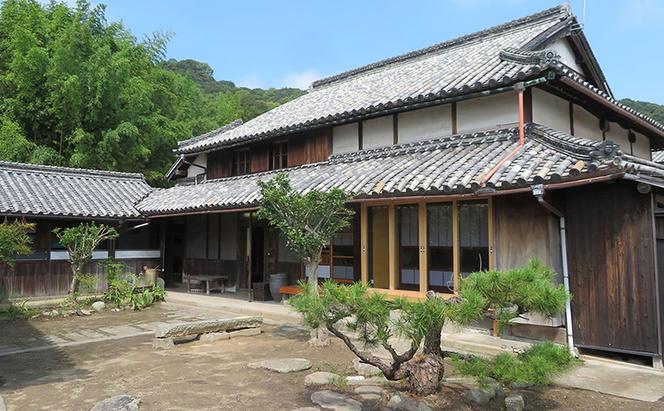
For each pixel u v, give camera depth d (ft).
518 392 19.26
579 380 20.83
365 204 34.73
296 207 26.73
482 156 29.60
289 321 36.70
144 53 76.43
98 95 60.70
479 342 26.78
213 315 40.14
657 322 22.24
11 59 62.69
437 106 36.17
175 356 25.77
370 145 40.40
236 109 111.04
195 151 56.13
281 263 48.29
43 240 46.44
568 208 25.17
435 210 31.91
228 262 54.54
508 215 27.17
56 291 46.80
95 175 57.31
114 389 19.93
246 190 43.39
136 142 68.49
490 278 15.67
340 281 39.14
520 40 43.52
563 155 25.09
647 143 50.93
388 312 15.98
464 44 51.01
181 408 17.35
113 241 51.67
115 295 45.14
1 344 29.58
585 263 24.44
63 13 66.54
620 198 23.57
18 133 60.54
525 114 31.27
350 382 20.30
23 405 18.11
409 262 33.37
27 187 48.39
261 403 17.76
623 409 17.53
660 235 22.76
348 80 61.31
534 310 15.48
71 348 28.32
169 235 61.41
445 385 19.52
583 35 42.88
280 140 48.37
